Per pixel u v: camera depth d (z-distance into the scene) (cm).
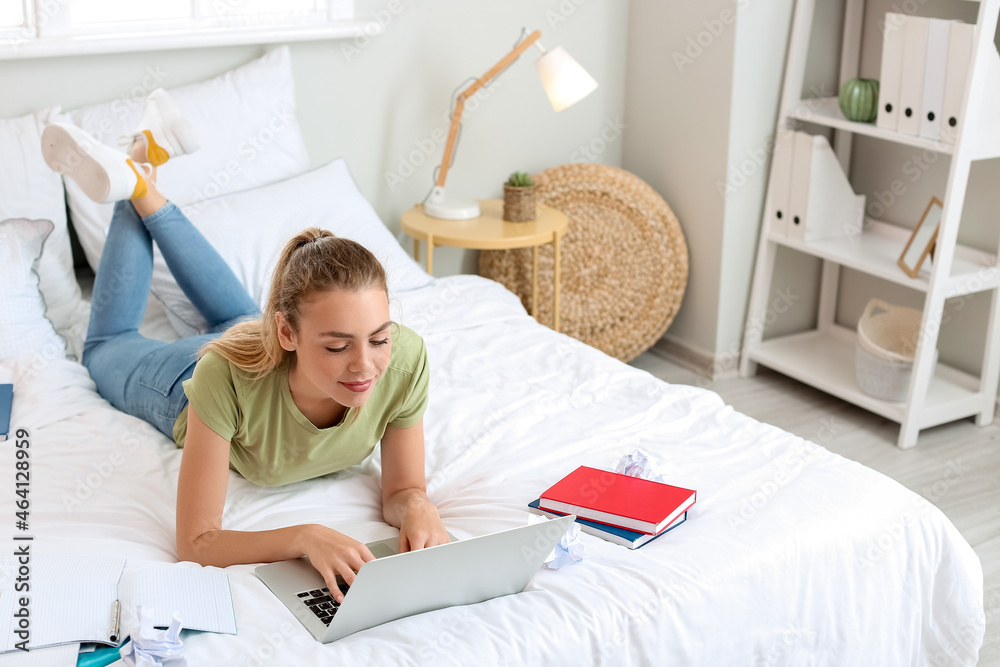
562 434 172
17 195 226
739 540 137
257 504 152
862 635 144
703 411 183
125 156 190
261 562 133
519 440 170
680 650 126
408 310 233
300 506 153
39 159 229
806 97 304
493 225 281
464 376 199
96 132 238
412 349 149
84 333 220
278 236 236
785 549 137
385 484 156
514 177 284
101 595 118
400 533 139
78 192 235
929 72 250
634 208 308
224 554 133
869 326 286
